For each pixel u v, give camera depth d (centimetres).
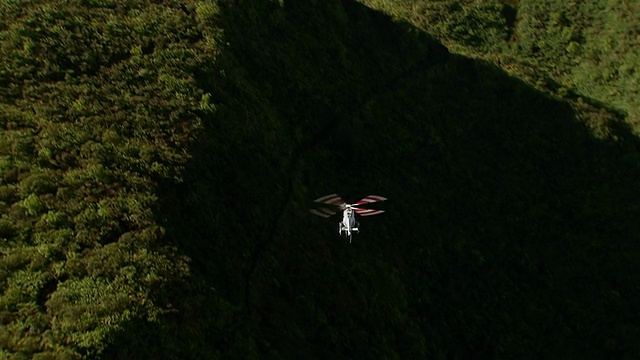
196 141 4450
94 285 3359
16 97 4259
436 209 5725
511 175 6231
